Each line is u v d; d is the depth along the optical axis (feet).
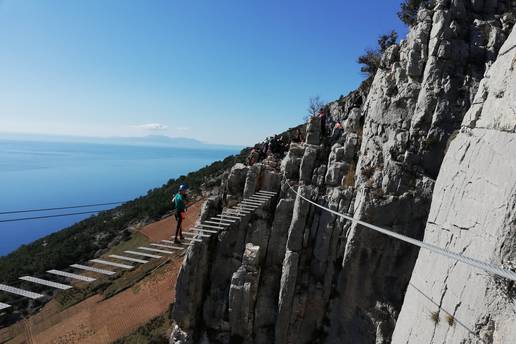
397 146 86.28
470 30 89.40
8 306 30.04
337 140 107.96
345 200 90.63
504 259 32.99
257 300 96.63
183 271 102.47
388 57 102.32
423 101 84.99
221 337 98.22
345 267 84.38
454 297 39.50
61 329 156.25
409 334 46.96
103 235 262.88
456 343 37.19
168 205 280.92
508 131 37.70
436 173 82.53
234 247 104.22
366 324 80.79
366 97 119.24
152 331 139.74
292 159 108.17
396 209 82.28
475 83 82.43
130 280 181.16
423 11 95.96
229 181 113.09
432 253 47.26
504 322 31.89
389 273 81.30
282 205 101.09
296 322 90.22
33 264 221.66
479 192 39.91
